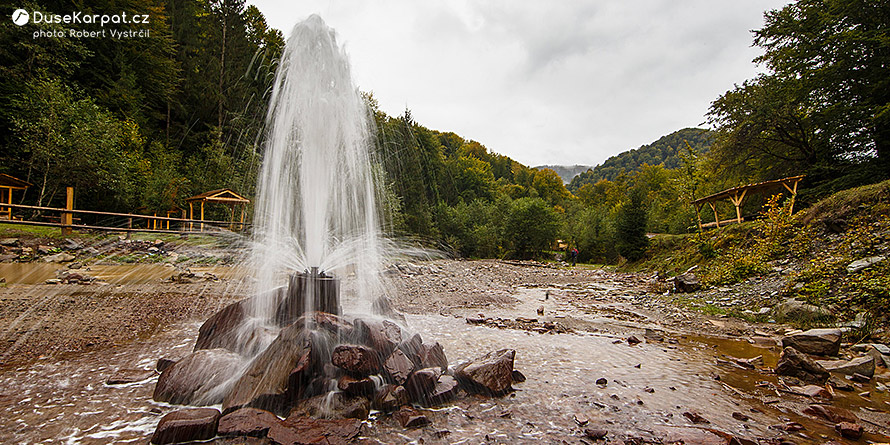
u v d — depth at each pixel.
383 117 43.56
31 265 12.97
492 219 44.91
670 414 3.83
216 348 4.66
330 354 4.07
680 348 6.52
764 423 3.67
